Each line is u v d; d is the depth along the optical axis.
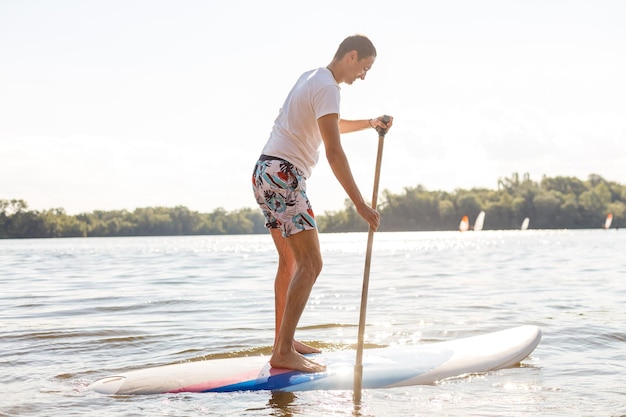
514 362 4.25
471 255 22.27
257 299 8.27
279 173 3.70
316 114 3.65
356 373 3.54
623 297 8.09
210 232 123.56
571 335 5.34
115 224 115.88
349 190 3.65
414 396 3.51
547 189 112.56
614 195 112.25
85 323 6.23
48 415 3.19
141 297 8.60
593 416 3.14
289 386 3.62
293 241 3.76
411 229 112.38
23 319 6.55
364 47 3.82
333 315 6.77
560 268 14.09
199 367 3.92
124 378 3.80
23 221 108.75
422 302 7.87
